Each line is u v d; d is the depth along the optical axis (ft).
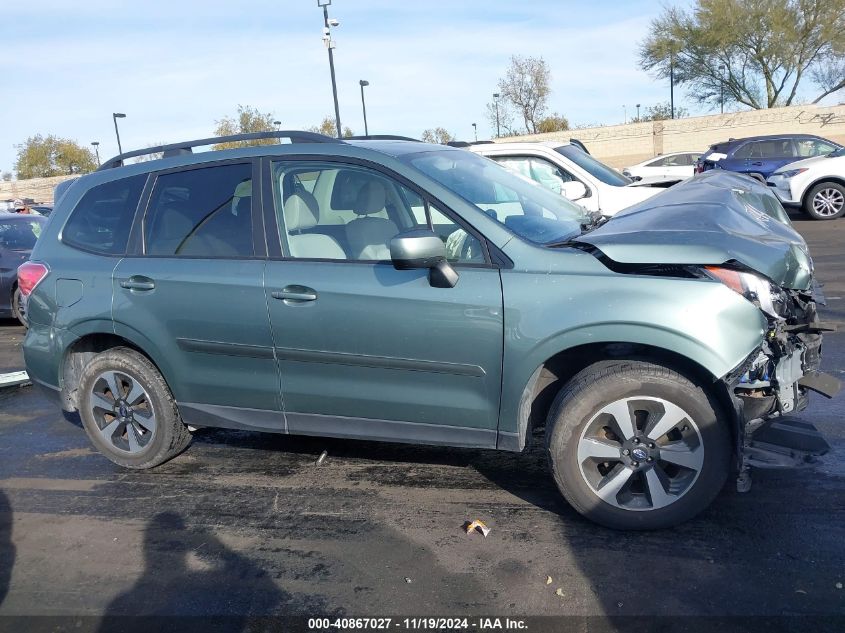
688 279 10.85
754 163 60.44
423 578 10.96
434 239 11.39
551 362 12.08
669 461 11.34
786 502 12.39
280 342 13.17
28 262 16.06
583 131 131.23
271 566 11.60
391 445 16.15
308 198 13.52
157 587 11.28
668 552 11.14
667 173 68.59
